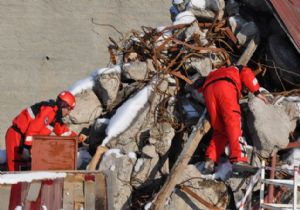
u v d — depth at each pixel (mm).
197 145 20562
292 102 21641
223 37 23859
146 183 20469
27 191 12102
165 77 22359
